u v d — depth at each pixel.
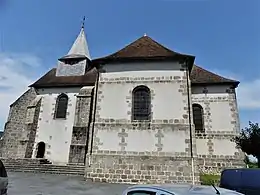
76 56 26.42
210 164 17.47
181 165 12.88
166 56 14.74
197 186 3.34
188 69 15.49
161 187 3.22
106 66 15.50
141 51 16.20
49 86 23.27
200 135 18.27
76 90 22.73
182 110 13.82
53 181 13.21
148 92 14.60
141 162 13.25
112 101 14.67
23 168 17.77
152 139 13.57
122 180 13.09
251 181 6.90
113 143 13.84
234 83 18.98
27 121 21.80
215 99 18.91
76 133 19.36
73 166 17.38
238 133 17.77
